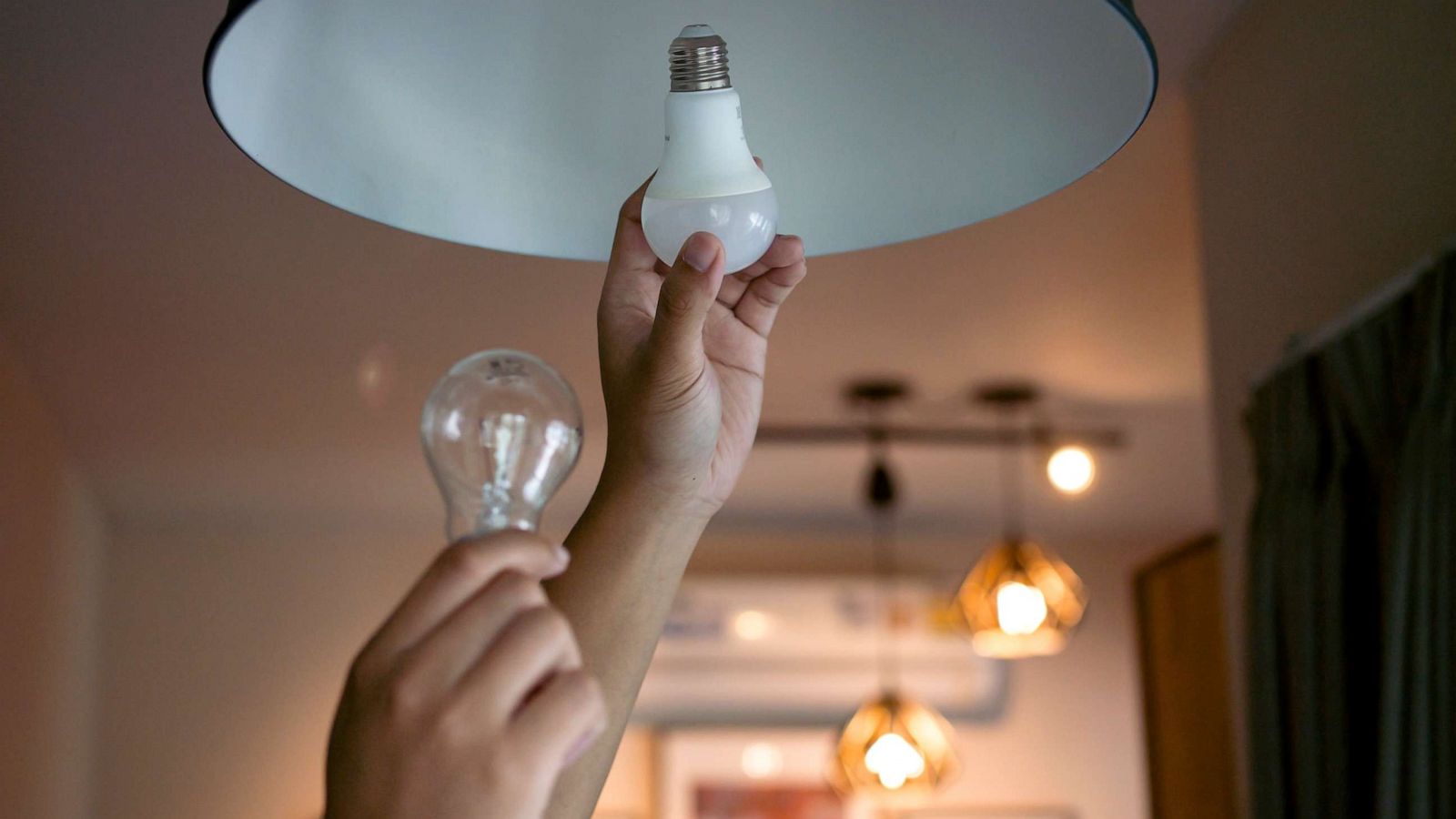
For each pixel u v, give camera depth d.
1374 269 1.63
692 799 4.98
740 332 0.80
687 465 0.73
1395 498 1.40
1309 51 1.80
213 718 4.83
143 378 3.41
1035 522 5.20
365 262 2.72
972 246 2.73
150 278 2.79
